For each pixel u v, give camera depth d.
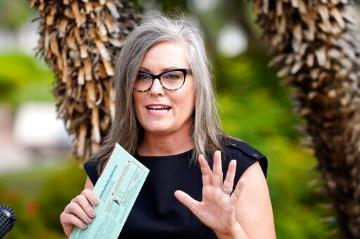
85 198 2.35
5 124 19.55
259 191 2.40
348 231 3.95
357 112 3.55
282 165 5.32
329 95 3.47
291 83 3.57
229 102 5.80
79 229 2.35
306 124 3.76
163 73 2.36
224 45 9.29
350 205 3.85
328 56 3.38
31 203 5.48
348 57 3.40
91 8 3.00
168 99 2.37
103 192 2.35
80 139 3.14
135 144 2.51
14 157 17.56
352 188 3.80
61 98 3.15
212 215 2.21
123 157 2.35
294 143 5.79
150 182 2.44
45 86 18.97
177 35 2.39
